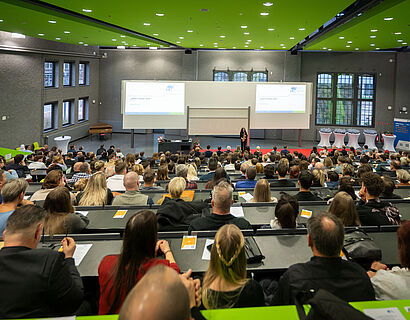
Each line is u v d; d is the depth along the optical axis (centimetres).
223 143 2177
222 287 172
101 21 1272
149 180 521
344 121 2216
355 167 978
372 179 334
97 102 2345
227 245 173
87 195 417
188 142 1714
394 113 2120
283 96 1898
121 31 1438
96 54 2256
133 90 1831
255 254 245
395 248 271
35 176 852
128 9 988
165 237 289
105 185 429
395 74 2108
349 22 1203
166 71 2295
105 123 2378
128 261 174
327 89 2212
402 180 561
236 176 777
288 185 550
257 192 421
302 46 1941
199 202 385
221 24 1216
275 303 190
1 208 314
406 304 134
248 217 371
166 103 1856
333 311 89
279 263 245
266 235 289
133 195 423
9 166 820
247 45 1861
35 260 169
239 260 175
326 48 1914
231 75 2234
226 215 296
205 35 1498
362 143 2202
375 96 2148
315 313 94
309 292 134
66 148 1758
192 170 660
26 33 1409
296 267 187
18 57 1484
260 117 1903
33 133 1619
